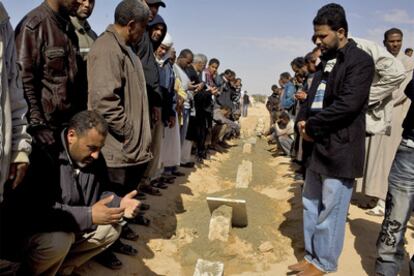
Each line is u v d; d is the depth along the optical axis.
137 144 3.76
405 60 5.66
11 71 2.45
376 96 4.55
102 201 3.05
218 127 11.35
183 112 7.44
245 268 4.32
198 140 8.97
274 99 15.30
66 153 3.17
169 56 5.79
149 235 4.75
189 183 7.48
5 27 2.37
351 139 3.60
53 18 3.29
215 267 3.67
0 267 2.61
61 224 2.95
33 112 3.11
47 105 3.29
